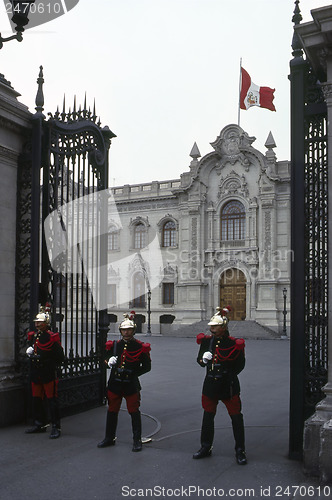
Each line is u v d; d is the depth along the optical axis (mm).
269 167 39500
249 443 6910
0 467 5609
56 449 6312
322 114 6238
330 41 5660
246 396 11078
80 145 8781
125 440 6867
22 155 8039
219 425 8000
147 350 6422
